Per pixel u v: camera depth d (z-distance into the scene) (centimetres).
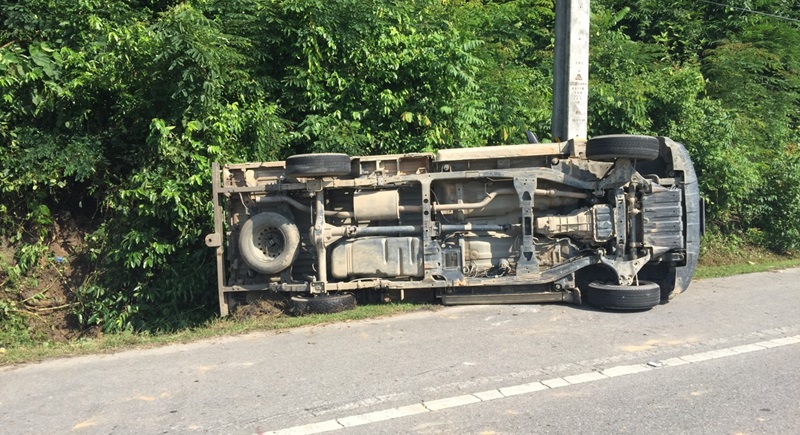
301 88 1100
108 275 959
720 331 686
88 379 586
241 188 825
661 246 802
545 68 1476
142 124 983
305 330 730
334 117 1076
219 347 676
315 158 781
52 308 953
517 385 528
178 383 562
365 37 1117
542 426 446
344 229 820
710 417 459
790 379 537
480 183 832
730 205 1279
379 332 706
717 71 1512
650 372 557
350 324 749
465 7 1412
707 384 526
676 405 482
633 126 1281
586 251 819
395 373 565
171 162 928
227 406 501
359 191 828
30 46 936
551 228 809
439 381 541
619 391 511
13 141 930
